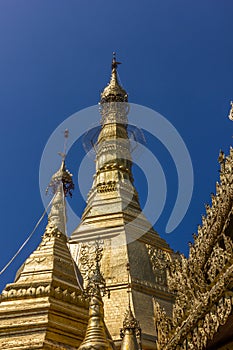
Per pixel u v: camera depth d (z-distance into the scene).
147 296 23.17
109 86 37.56
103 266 24.41
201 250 11.66
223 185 11.24
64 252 19.97
